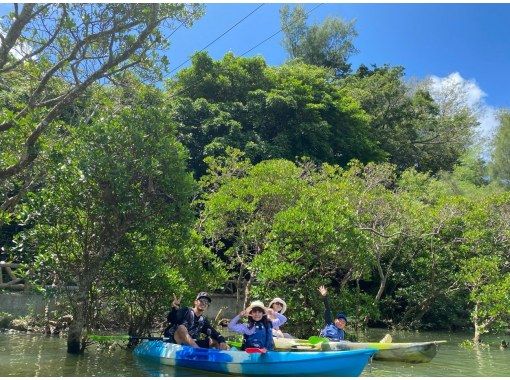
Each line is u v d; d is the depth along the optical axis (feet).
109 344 37.86
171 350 30.91
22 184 33.63
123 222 33.99
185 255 43.83
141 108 34.53
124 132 33.22
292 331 45.50
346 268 50.47
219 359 28.48
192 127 79.51
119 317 42.70
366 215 58.85
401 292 68.33
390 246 64.23
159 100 35.99
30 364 29.66
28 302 49.96
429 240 66.85
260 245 53.06
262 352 27.61
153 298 40.06
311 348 30.94
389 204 62.03
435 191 92.79
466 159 143.64
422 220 63.98
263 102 89.76
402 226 62.23
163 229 36.42
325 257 45.55
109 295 38.52
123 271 35.86
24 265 35.42
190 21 32.12
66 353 34.42
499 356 41.32
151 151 33.71
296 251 43.96
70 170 31.37
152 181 34.19
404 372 30.27
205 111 83.20
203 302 33.17
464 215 66.54
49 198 33.35
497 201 68.03
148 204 34.40
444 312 70.44
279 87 96.17
